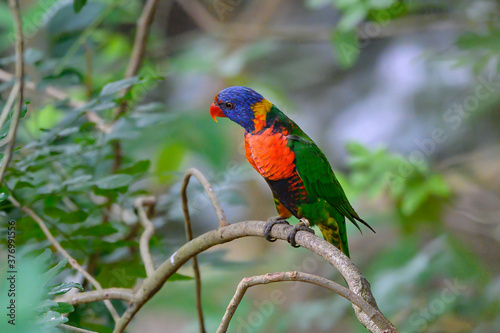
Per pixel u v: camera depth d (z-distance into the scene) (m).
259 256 13.55
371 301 3.75
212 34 13.38
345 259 4.04
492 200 13.91
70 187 5.56
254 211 14.89
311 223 6.77
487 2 10.91
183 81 14.91
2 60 6.57
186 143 10.30
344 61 10.66
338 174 10.48
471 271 10.22
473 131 15.31
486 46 10.12
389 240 13.70
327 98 18.69
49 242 5.91
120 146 7.61
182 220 7.14
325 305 10.88
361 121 17.42
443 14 11.73
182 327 13.58
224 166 10.62
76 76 6.81
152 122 6.14
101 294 4.96
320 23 18.28
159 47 12.63
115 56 11.70
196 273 5.55
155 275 4.91
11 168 5.39
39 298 3.35
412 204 10.05
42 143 5.54
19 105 4.16
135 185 8.35
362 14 9.89
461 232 13.93
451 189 11.87
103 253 6.35
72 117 5.59
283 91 17.23
